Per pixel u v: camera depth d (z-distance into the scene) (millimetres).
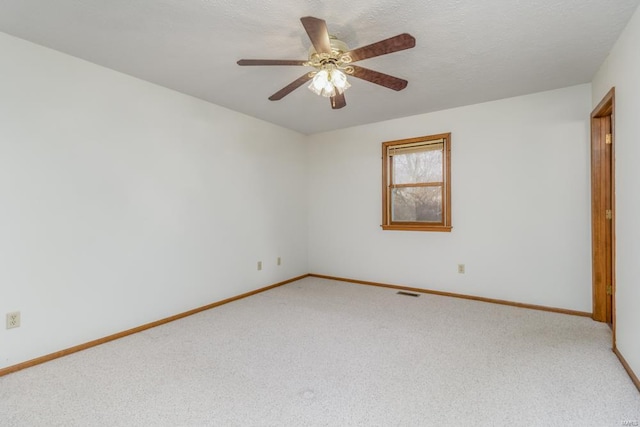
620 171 2211
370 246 4484
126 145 2812
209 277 3537
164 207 3107
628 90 2051
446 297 3828
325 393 1882
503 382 1975
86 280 2555
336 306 3525
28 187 2260
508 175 3488
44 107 2330
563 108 3195
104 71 2660
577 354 2328
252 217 4090
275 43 2279
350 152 4633
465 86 3115
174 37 2203
